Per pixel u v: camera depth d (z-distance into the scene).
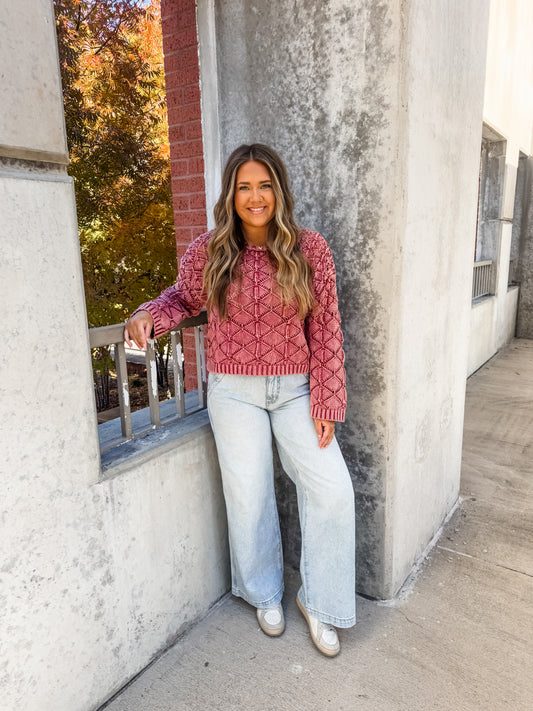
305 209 1.94
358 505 2.06
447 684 1.70
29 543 1.33
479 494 3.01
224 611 2.04
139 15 3.99
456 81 2.07
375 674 1.74
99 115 4.00
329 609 1.80
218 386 1.75
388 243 1.78
